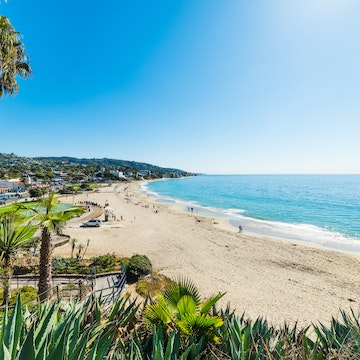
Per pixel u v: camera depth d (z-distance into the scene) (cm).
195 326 279
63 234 3025
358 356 217
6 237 689
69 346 191
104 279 1527
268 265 2078
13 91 1247
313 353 232
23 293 1045
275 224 4066
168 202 7462
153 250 2494
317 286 1655
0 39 1102
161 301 313
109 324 274
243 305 1387
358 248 2689
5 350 168
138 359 222
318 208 5684
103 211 5322
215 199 8062
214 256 2311
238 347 262
